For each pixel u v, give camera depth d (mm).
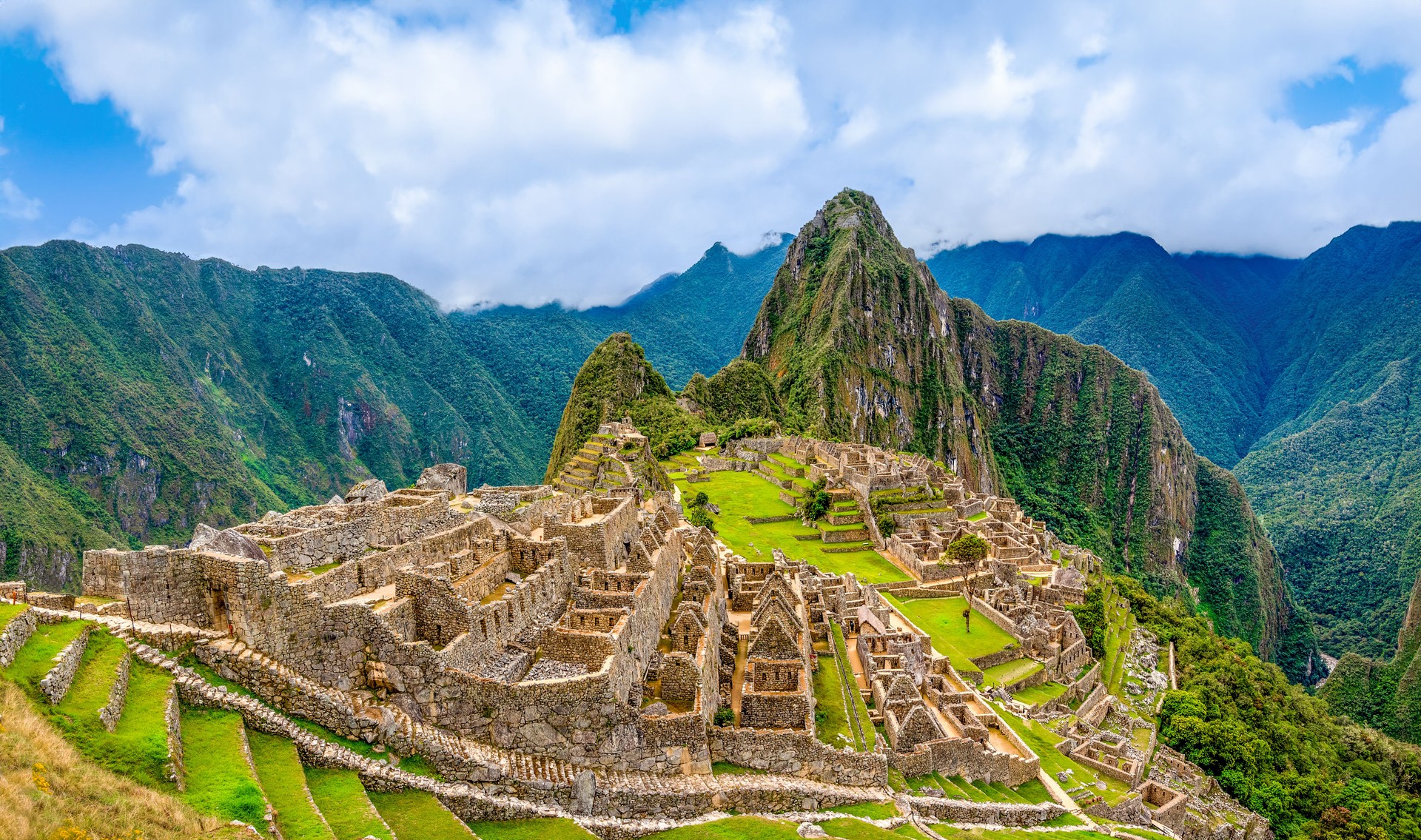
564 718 34781
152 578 29688
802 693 43406
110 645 28109
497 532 45500
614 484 131000
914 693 53656
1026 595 107500
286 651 30562
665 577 51188
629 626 39844
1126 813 59281
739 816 36594
